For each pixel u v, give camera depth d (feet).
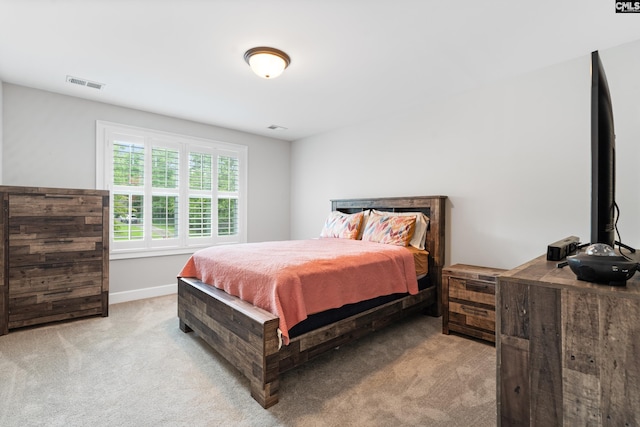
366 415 5.15
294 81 9.29
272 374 5.42
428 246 10.39
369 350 7.59
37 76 9.02
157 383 6.06
